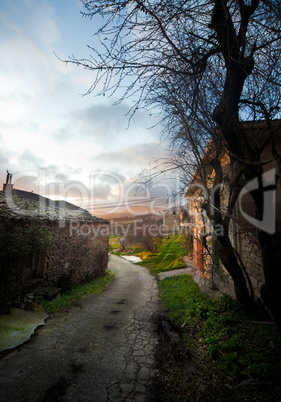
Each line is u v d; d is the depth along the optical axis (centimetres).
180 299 784
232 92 288
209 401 295
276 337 371
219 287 782
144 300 845
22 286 662
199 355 414
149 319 641
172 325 592
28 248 649
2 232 582
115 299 858
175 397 320
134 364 409
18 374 358
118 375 374
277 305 278
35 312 600
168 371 387
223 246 453
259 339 386
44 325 555
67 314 646
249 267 541
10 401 300
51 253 821
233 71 283
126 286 1106
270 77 305
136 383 354
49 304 674
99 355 435
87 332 536
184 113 357
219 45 274
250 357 350
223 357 371
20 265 652
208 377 348
